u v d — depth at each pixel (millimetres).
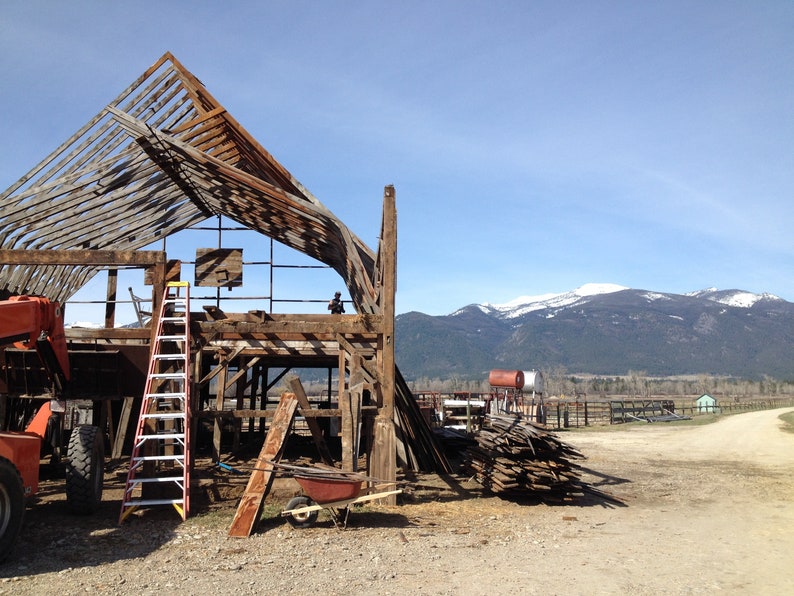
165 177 14062
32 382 9188
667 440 25031
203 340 10438
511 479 10836
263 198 13336
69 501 8320
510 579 6129
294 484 9320
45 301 7965
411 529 8359
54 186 12227
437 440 14383
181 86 12281
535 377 37688
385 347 10469
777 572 6559
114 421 15148
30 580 5734
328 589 5672
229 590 5582
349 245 11336
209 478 9633
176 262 10523
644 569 6629
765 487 12914
